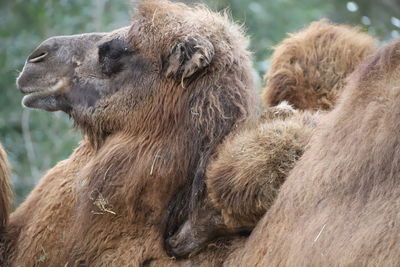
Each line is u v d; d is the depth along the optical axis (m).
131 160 10.13
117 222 10.13
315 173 8.52
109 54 10.55
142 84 10.31
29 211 10.99
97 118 10.57
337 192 8.23
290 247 8.44
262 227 8.98
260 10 22.41
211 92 10.05
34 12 23.78
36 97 11.00
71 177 10.80
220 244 9.66
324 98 11.55
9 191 11.20
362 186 8.05
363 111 8.35
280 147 9.24
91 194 10.19
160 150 10.03
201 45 10.07
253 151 9.30
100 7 22.75
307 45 11.84
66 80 10.84
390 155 7.94
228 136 9.80
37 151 20.80
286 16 22.94
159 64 10.27
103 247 10.13
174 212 9.92
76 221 10.30
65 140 20.31
